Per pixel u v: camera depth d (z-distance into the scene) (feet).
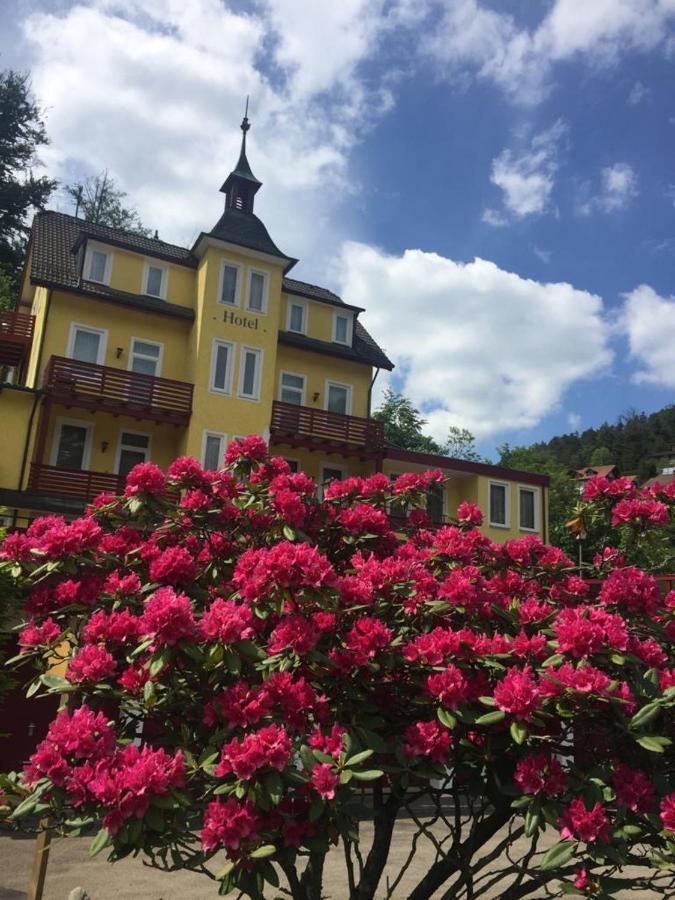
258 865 7.29
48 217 79.66
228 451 14.64
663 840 8.14
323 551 13.21
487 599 11.19
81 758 7.61
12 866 24.25
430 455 78.23
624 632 8.70
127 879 23.17
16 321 72.38
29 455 60.80
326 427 73.92
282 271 75.36
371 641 9.12
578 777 8.26
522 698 8.07
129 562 12.12
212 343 69.10
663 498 14.11
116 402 63.00
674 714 8.82
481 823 10.80
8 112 120.16
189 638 8.49
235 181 79.36
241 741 8.05
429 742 8.68
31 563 11.21
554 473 150.71
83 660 8.97
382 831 11.26
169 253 78.79
